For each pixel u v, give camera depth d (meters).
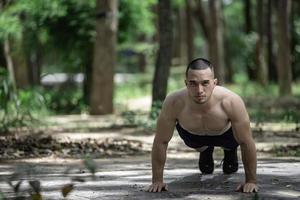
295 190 6.80
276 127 15.04
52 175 8.06
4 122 14.95
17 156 10.34
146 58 44.00
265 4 40.31
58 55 23.55
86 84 23.23
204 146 7.37
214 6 28.33
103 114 20.55
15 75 24.72
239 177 7.75
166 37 16.47
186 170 8.46
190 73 6.27
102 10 20.42
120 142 12.30
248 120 6.63
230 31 48.44
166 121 6.68
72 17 22.06
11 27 21.31
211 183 7.32
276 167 8.59
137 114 19.09
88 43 22.30
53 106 22.88
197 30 58.16
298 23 38.62
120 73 50.97
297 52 38.47
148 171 8.46
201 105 6.61
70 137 13.27
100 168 8.81
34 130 14.95
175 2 36.66
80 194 6.68
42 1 21.92
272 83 34.56
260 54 33.91
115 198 6.43
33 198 5.28
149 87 35.47
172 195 6.54
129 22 23.05
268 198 6.36
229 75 40.38
